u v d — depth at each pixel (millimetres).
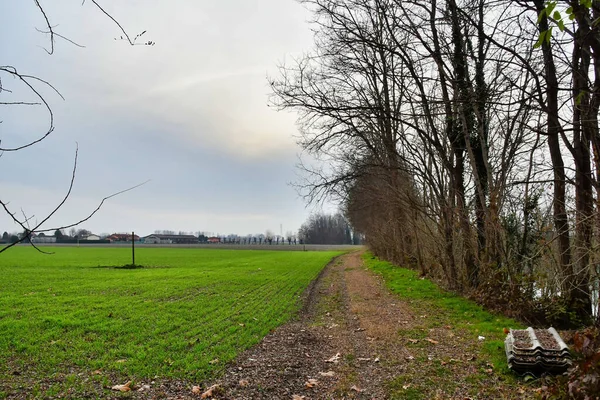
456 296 14234
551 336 6918
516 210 12836
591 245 8633
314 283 21000
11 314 12008
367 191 18984
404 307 12719
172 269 30297
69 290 17703
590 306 10023
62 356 7785
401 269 26047
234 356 7727
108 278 22953
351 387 6105
